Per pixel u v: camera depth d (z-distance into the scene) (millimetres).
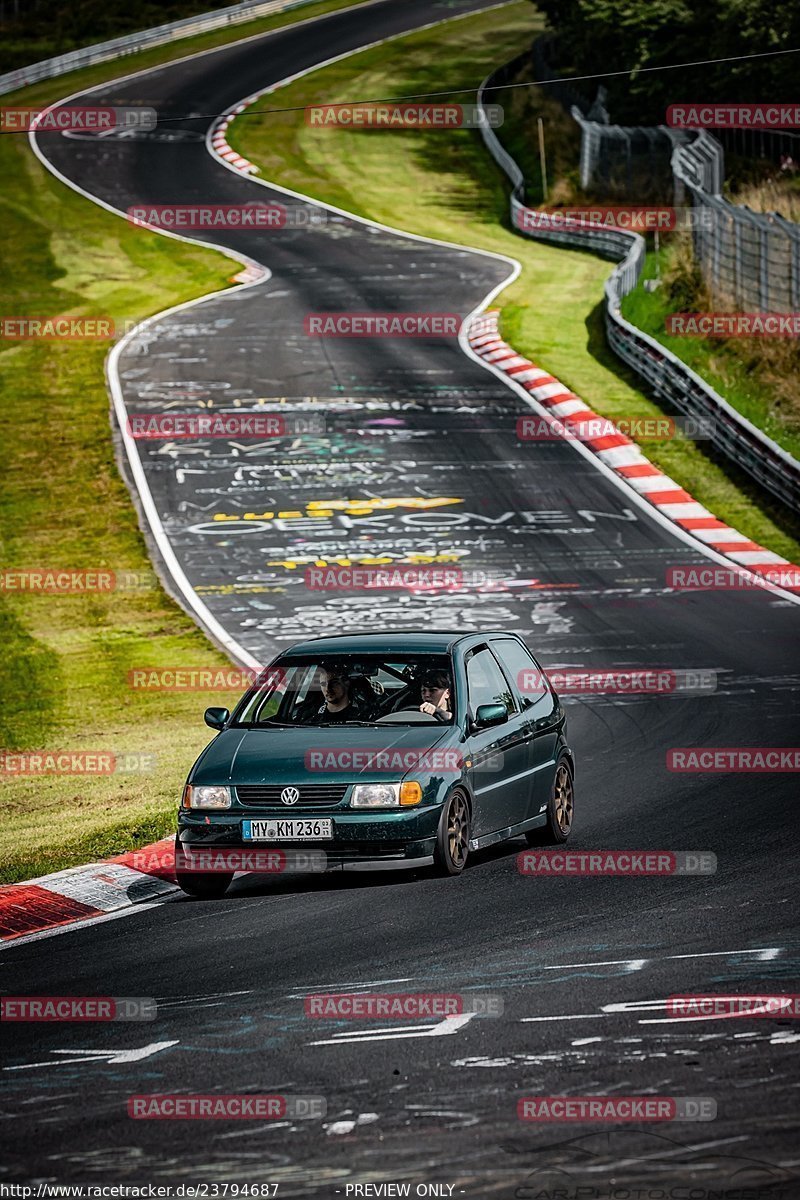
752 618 76562
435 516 100438
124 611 84250
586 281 172375
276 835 36156
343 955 30359
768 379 124250
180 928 33812
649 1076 22188
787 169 186500
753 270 138250
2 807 49531
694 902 33250
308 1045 24547
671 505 101125
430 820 36375
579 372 135250
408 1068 23109
